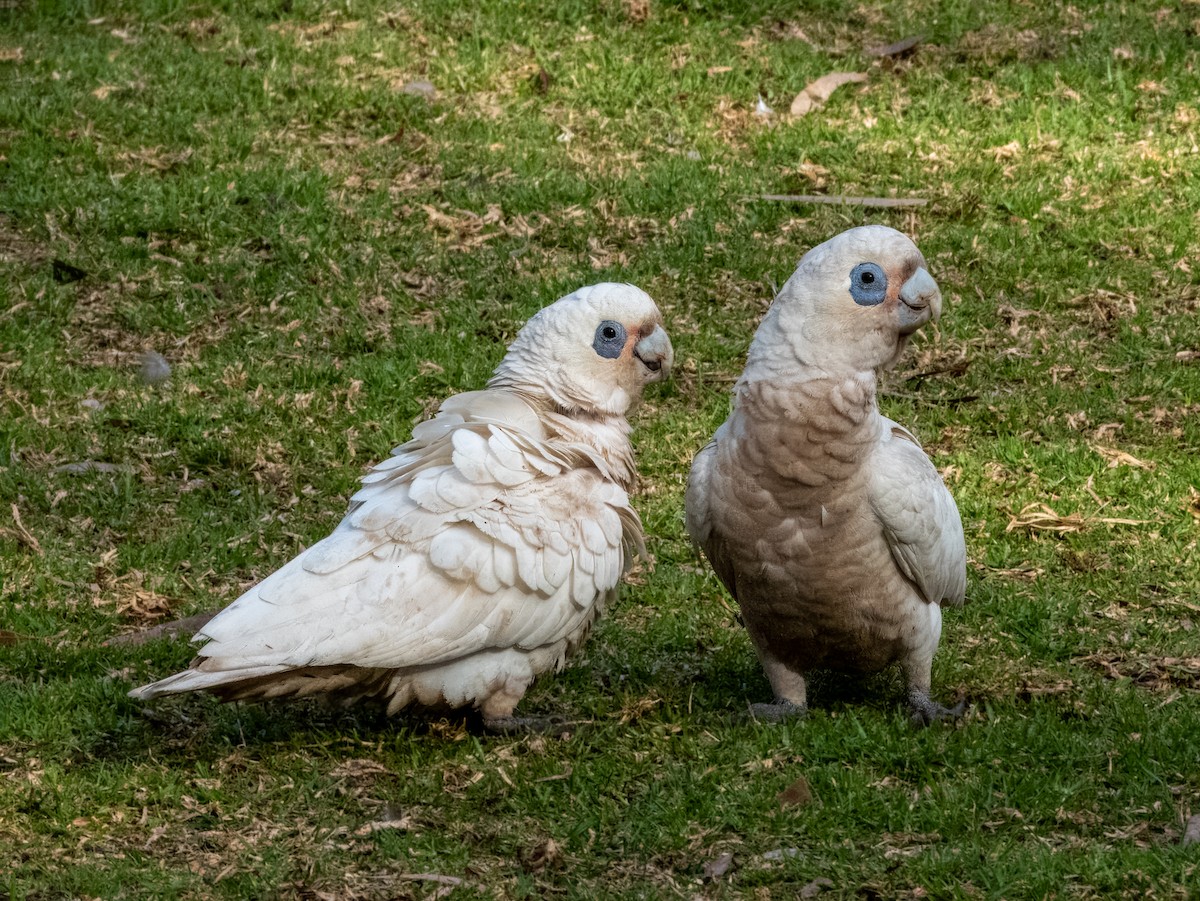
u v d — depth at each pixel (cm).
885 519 873
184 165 1827
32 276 1609
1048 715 934
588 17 2222
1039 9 2259
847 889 758
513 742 896
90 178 1784
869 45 2189
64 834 805
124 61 2088
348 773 867
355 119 1969
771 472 863
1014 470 1319
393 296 1595
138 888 756
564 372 919
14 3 2252
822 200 1794
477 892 755
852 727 913
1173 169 1859
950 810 819
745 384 877
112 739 916
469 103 2025
